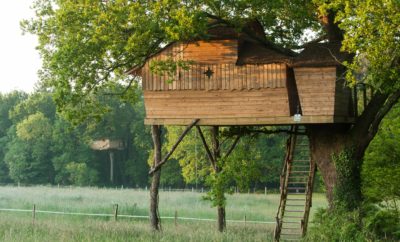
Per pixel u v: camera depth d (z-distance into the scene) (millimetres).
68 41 26500
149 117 28688
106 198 52781
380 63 20750
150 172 29594
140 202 49250
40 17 28266
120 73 30156
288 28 31750
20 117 111625
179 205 46969
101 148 103000
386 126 27953
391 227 25797
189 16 23922
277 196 58969
